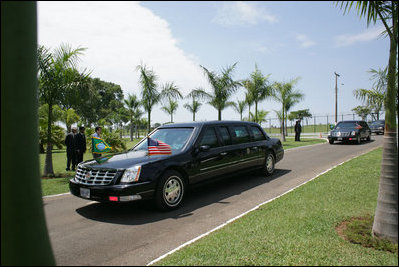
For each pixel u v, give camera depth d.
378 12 3.60
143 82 14.02
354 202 4.75
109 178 4.53
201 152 5.58
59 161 13.80
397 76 3.34
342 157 11.40
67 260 3.15
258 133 7.68
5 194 1.94
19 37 1.96
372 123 29.25
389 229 3.20
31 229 2.01
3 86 1.93
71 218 4.64
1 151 1.94
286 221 3.92
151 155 5.12
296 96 21.34
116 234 3.90
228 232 3.60
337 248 3.12
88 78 9.38
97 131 9.60
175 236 3.76
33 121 2.07
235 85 16.88
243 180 7.37
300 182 6.91
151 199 4.71
